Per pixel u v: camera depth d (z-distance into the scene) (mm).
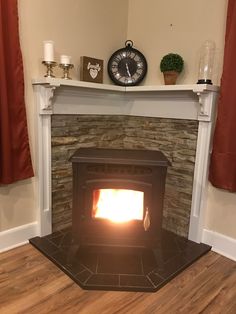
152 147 2289
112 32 2326
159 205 1644
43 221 2047
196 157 1977
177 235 2164
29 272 1666
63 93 1981
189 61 2043
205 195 1991
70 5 1987
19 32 1743
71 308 1395
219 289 1577
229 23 1683
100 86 2053
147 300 1470
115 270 1668
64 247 1910
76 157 1587
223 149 1786
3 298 1446
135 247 1703
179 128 2072
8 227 1916
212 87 1771
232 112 1707
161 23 2180
